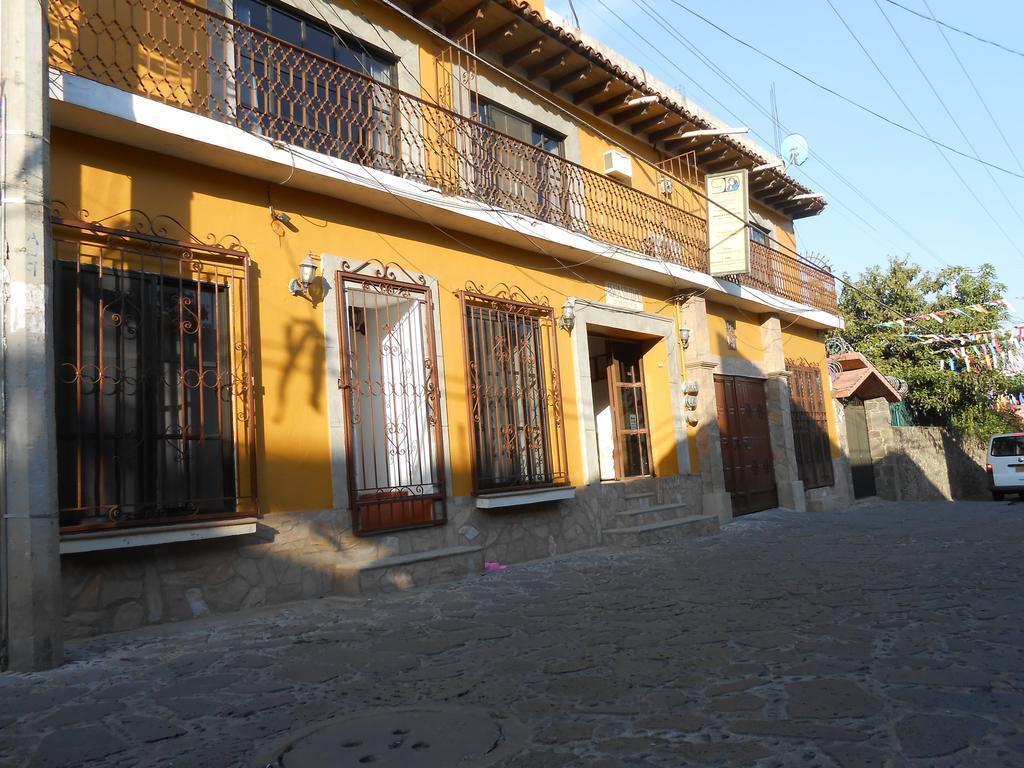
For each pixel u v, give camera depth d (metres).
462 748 3.25
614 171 12.88
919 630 4.93
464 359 9.26
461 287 9.53
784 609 5.78
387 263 8.68
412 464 8.75
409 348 8.98
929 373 23.00
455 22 10.06
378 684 4.30
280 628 5.91
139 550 6.16
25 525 4.75
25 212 4.88
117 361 6.26
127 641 5.55
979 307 22.33
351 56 9.03
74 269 6.15
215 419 6.81
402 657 4.88
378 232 8.65
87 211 6.36
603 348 12.84
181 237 6.93
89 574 5.85
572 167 11.85
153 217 6.77
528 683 4.18
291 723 3.68
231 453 6.88
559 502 10.22
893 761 2.90
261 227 7.54
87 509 5.84
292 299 7.64
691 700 3.75
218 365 6.74
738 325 15.60
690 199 15.02
